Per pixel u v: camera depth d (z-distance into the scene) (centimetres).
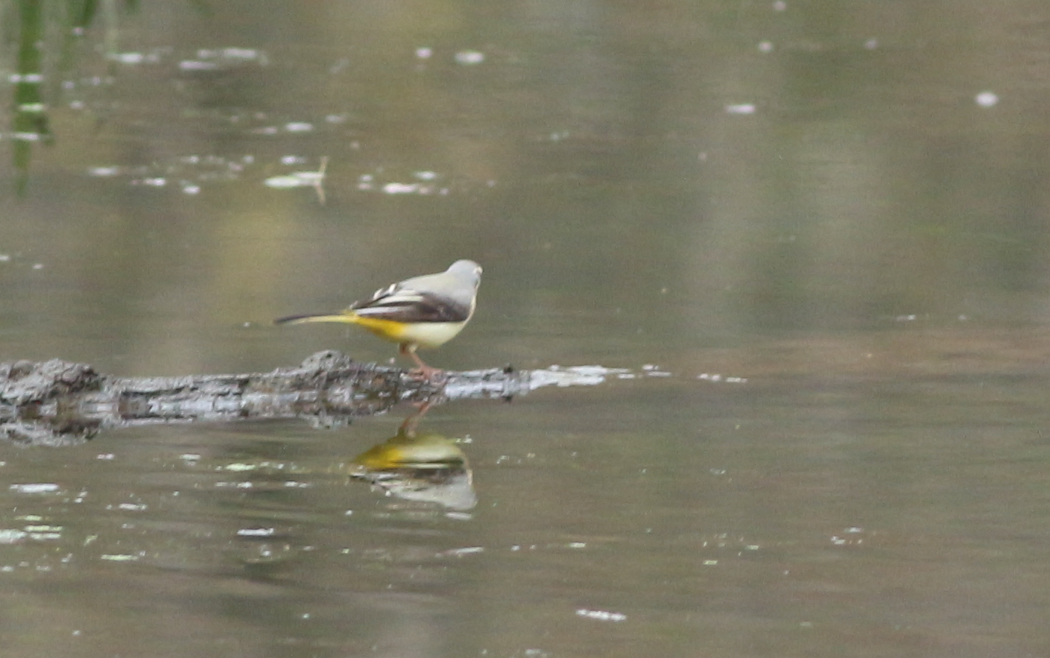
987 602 778
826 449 1037
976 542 859
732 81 2773
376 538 870
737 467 998
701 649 719
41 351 1285
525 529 885
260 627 748
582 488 957
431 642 731
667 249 1770
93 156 2227
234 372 1239
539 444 1058
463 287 1197
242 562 835
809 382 1220
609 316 1450
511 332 1382
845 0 3419
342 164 2211
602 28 3184
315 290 1531
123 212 1914
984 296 1534
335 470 1005
